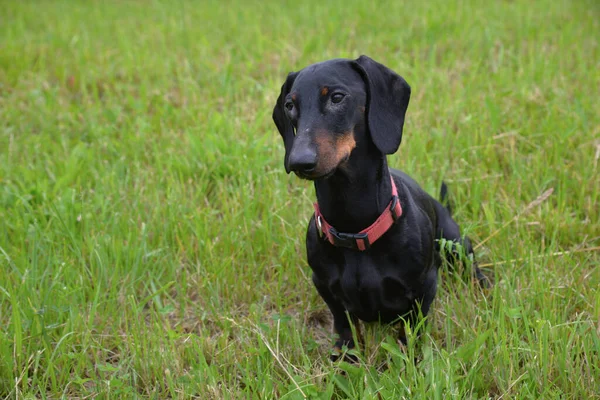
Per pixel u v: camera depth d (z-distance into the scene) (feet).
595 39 24.08
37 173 16.78
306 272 13.55
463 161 16.07
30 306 11.87
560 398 9.78
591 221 14.32
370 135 9.92
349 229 10.33
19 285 12.60
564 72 21.24
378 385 9.97
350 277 10.55
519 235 13.88
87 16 33.60
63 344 11.35
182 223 14.76
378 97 10.05
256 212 15.33
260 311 12.75
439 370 9.75
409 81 21.04
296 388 9.84
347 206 10.16
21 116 20.98
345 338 11.48
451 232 13.30
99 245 13.67
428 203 12.36
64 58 26.14
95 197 15.43
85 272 13.34
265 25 29.25
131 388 10.46
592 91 19.61
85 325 11.89
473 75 20.88
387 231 10.30
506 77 20.77
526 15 27.07
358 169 10.00
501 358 10.27
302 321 12.60
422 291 10.89
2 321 12.25
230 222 14.76
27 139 19.08
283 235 14.26
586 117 17.69
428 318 11.97
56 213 14.49
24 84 23.45
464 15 27.58
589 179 15.07
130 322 12.60
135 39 28.60
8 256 13.37
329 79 9.65
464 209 14.98
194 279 13.57
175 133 19.21
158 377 10.96
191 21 31.19
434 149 17.11
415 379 9.81
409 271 10.56
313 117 9.46
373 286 10.51
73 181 16.63
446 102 19.22
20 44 27.81
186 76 23.59
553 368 10.22
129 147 18.31
